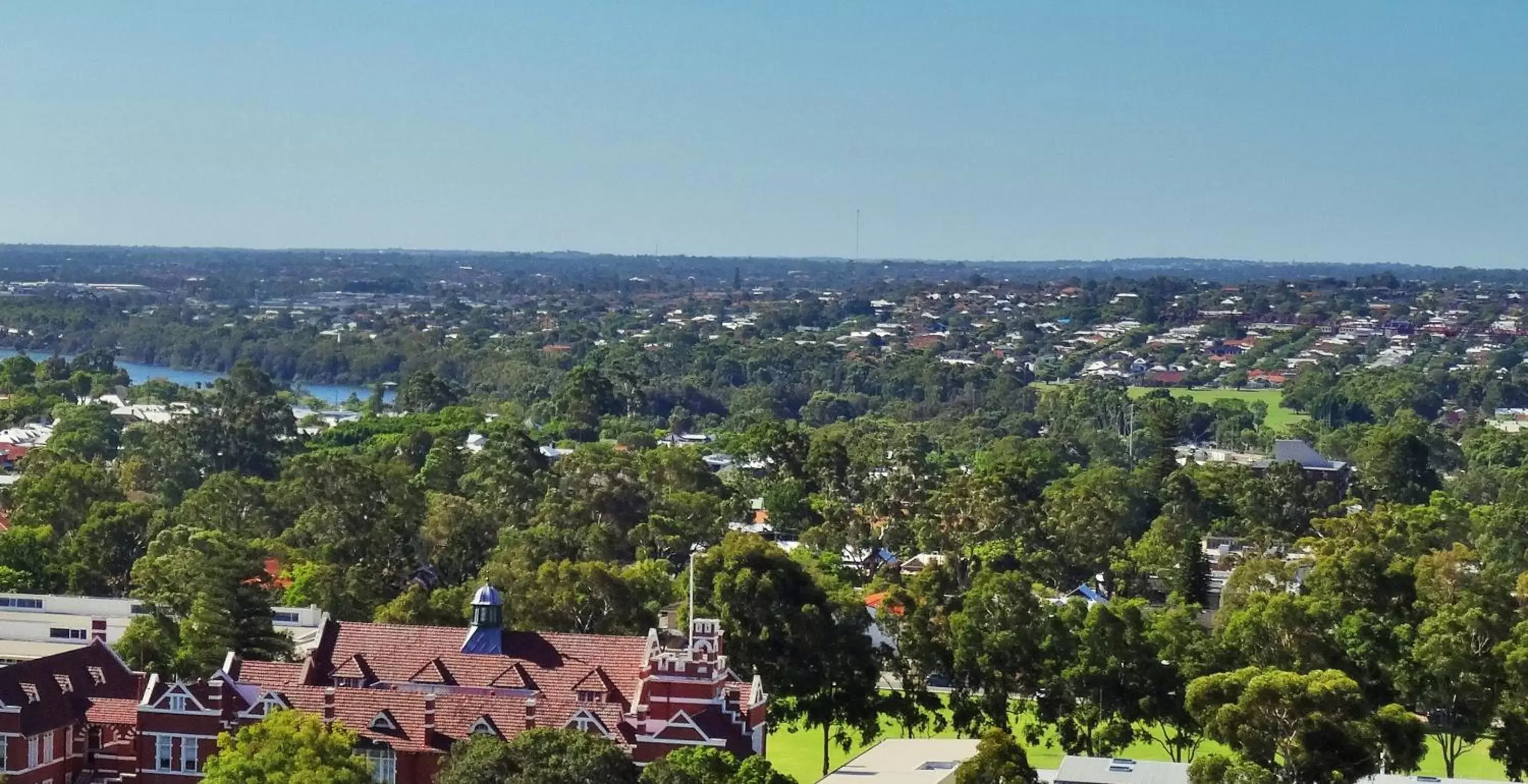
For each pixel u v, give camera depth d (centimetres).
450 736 16812
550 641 18150
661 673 16900
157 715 17138
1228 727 17850
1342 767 17412
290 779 14950
